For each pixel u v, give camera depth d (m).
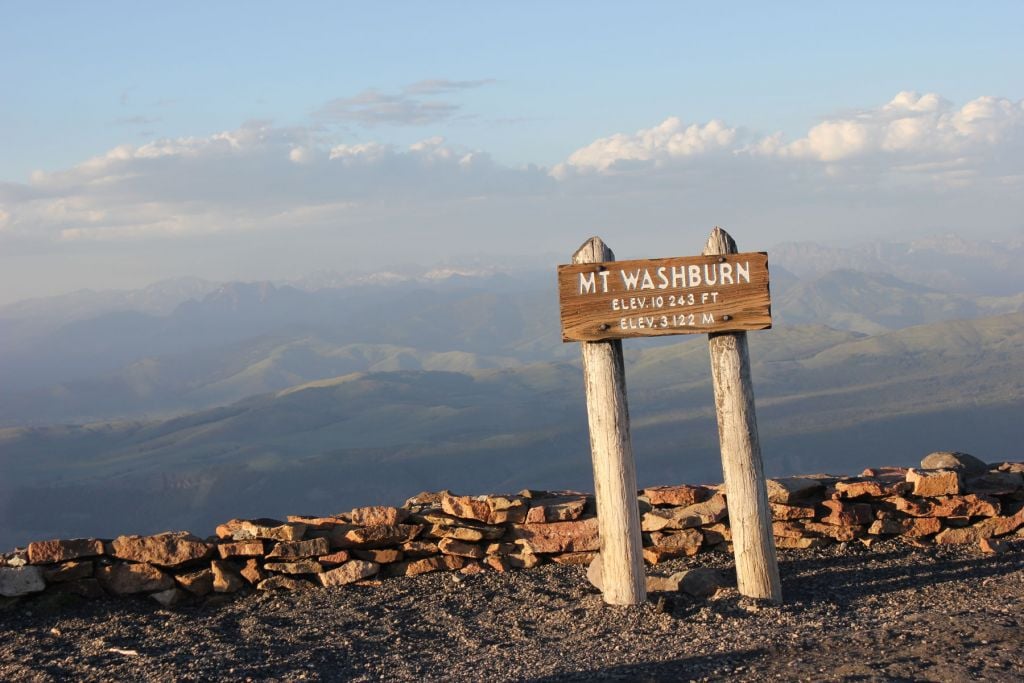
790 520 9.83
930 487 9.78
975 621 7.30
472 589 8.90
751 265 8.19
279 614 8.38
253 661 7.20
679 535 9.55
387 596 8.79
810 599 8.19
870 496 9.90
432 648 7.45
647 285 8.25
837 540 9.74
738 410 8.22
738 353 8.25
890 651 6.61
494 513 9.52
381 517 9.44
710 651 6.86
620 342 8.44
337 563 9.19
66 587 8.70
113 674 6.98
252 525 9.16
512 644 7.45
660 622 7.71
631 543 8.21
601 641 7.37
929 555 9.28
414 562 9.38
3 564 8.65
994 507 9.68
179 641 7.72
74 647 7.64
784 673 6.22
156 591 8.74
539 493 10.26
